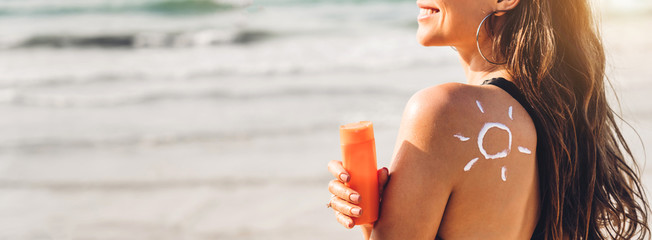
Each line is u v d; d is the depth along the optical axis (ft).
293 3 77.77
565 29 3.86
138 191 21.34
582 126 3.89
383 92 35.60
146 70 46.83
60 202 20.67
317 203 19.29
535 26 3.75
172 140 27.37
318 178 21.53
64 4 79.66
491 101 3.53
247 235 17.25
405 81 38.73
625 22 57.98
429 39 4.11
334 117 30.12
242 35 60.18
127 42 60.08
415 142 3.44
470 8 3.89
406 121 3.53
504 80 3.74
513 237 3.65
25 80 44.16
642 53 41.98
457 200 3.49
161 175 22.82
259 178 21.81
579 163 3.91
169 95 37.29
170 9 76.38
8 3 80.74
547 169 3.71
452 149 3.38
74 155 25.93
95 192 21.50
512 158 3.50
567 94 3.77
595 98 4.05
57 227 18.63
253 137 27.22
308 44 55.57
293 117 30.42
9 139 28.60
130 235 17.83
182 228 18.11
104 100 36.58
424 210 3.41
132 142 27.45
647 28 53.72
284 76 42.29
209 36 60.13
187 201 20.20
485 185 3.45
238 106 33.60
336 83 38.75
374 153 3.58
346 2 77.56
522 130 3.58
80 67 49.39
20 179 23.04
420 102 3.49
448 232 3.59
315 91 36.55
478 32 3.87
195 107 33.88
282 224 17.83
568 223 3.84
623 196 4.30
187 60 51.24
